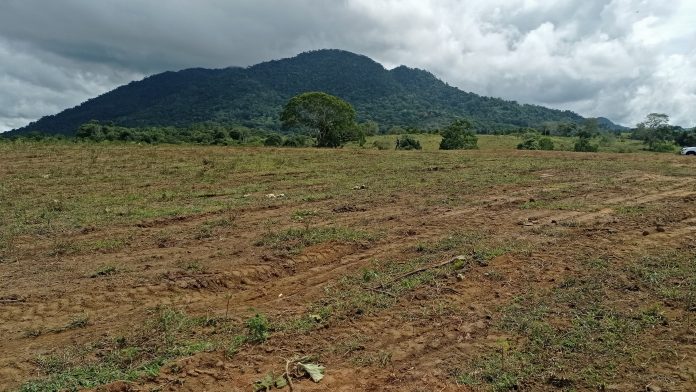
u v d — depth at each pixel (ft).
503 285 20.72
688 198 37.63
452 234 28.25
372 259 24.39
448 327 17.19
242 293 20.98
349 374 14.57
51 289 20.85
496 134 284.82
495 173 54.70
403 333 16.85
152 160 66.64
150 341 16.47
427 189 44.16
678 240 26.11
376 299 19.44
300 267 23.85
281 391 13.83
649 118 200.34
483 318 17.78
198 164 63.98
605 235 27.30
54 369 14.93
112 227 30.94
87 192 43.60
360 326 17.37
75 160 64.08
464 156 80.12
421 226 30.45
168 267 23.48
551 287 20.27
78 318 18.29
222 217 33.83
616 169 57.36
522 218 31.94
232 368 14.90
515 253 24.30
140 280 21.76
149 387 13.91
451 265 22.81
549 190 42.22
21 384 14.16
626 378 13.79
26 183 47.39
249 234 29.14
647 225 29.37
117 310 19.10
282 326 17.40
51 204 37.42
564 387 13.53
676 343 15.52
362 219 32.50
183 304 19.72
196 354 15.46
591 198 38.50
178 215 34.06
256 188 46.26
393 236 28.22
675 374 13.89
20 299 19.83
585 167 59.62
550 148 162.61
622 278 20.77
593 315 17.51
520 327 16.93
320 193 43.09
